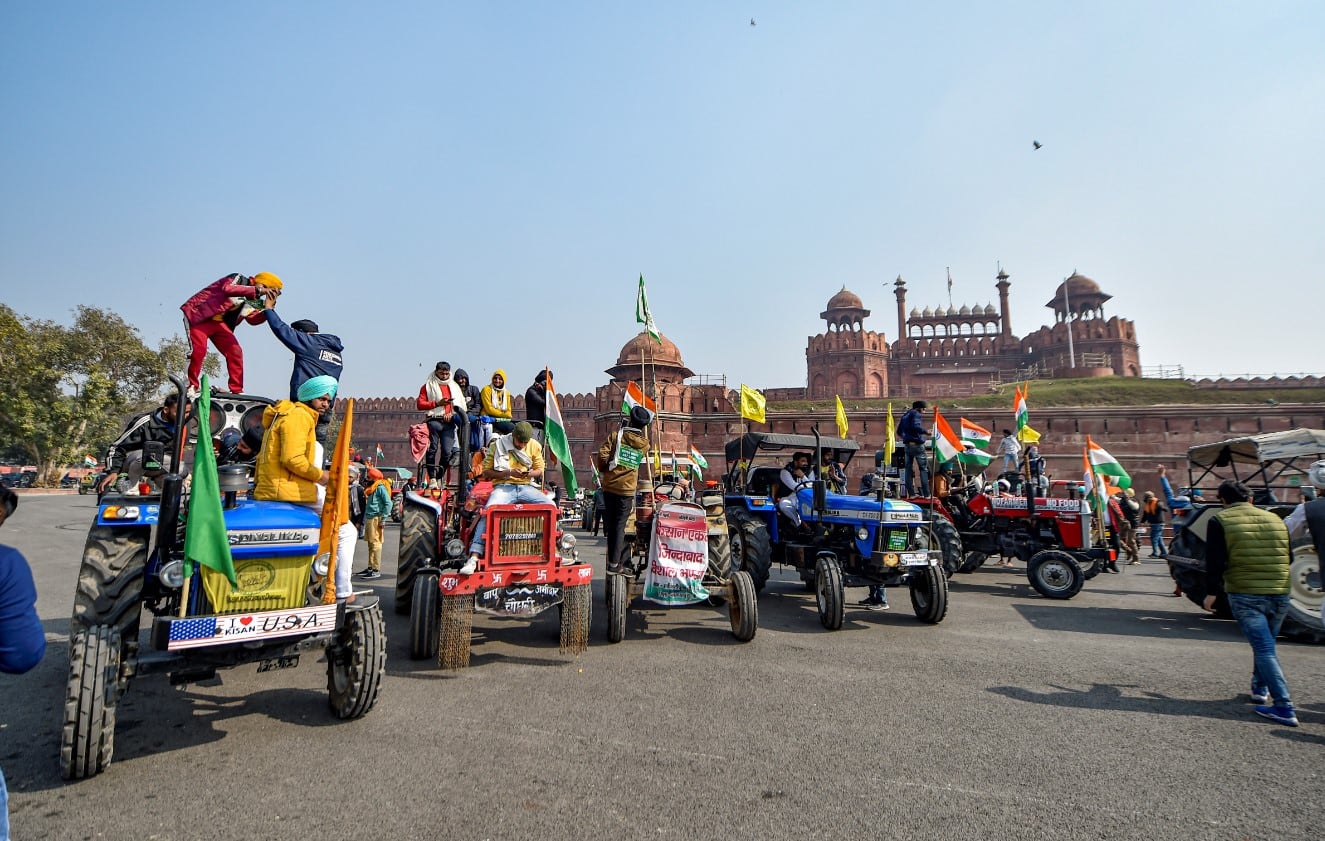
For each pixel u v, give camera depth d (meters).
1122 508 15.80
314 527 3.79
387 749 3.64
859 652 6.10
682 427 36.19
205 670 3.49
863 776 3.43
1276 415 32.00
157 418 5.24
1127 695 4.95
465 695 4.61
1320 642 7.14
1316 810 3.16
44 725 3.92
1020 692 4.96
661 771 3.43
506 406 8.84
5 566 2.12
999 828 2.92
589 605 5.60
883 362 59.53
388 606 7.86
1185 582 8.49
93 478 37.34
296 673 5.08
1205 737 4.12
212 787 3.14
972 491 12.28
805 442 9.60
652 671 5.30
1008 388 47.59
